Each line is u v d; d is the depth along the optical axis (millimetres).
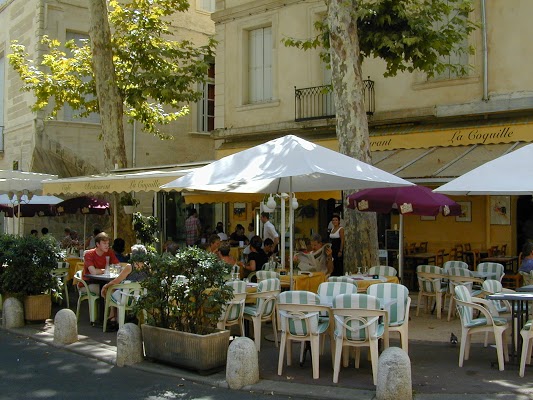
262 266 11695
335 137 15367
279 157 7668
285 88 16641
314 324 6711
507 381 6473
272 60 17000
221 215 19828
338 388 6324
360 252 10703
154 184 10773
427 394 6012
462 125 13477
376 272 10203
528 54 12812
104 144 14820
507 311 8023
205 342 6930
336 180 8961
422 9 12312
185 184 8031
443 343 8383
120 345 7562
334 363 6617
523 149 8172
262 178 7289
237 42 17734
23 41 21406
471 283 9844
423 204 9125
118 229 14531
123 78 15398
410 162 13062
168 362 7336
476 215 14125
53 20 20281
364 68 15102
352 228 10805
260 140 17141
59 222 21453
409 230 15078
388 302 6980
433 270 10414
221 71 18125
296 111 16297
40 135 20031
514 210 13703
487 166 8078
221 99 18125
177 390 6480
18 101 21859
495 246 13805
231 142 17875
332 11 10836
